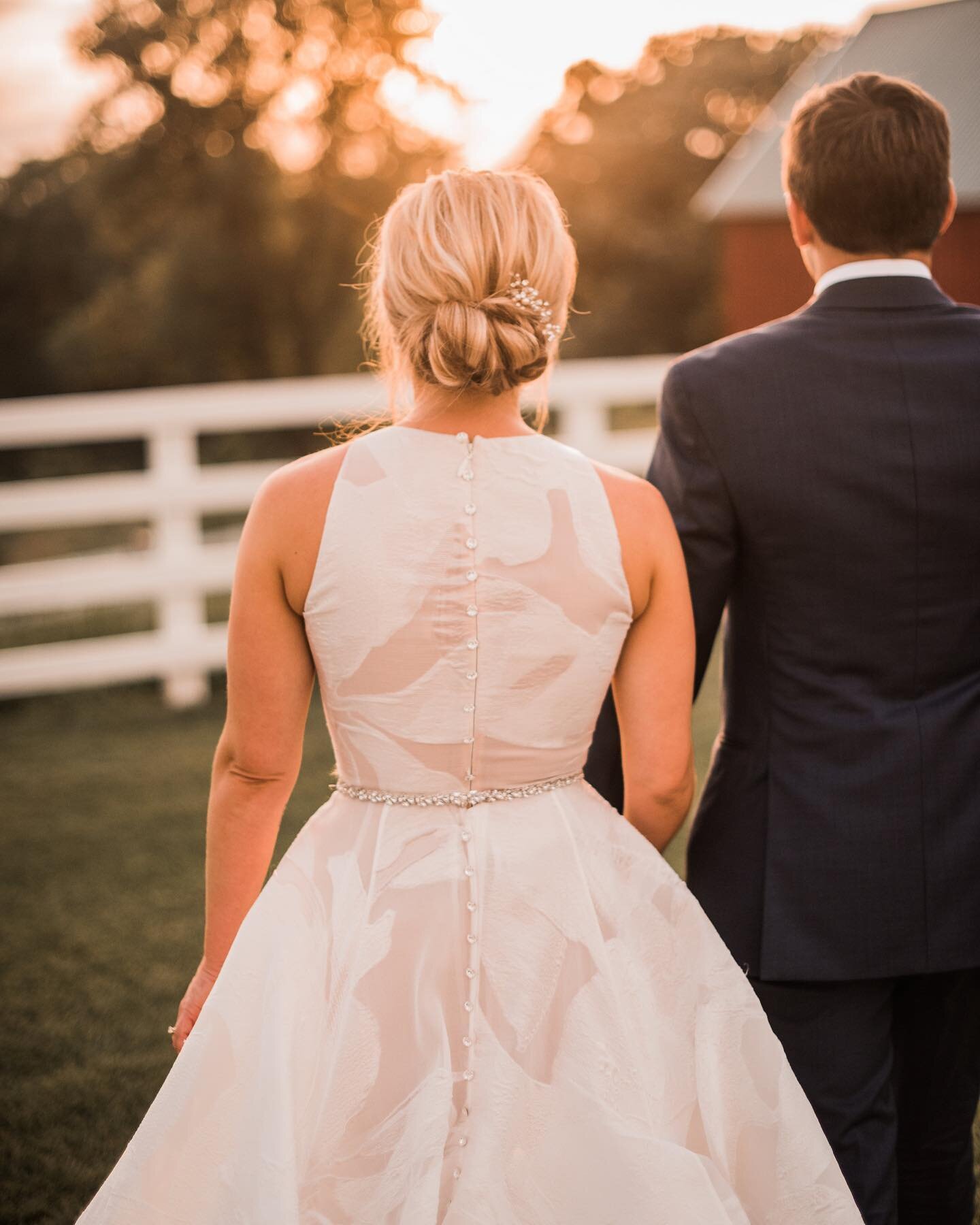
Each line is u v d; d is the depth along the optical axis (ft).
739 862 5.55
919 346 5.32
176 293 98.12
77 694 19.60
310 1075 4.36
